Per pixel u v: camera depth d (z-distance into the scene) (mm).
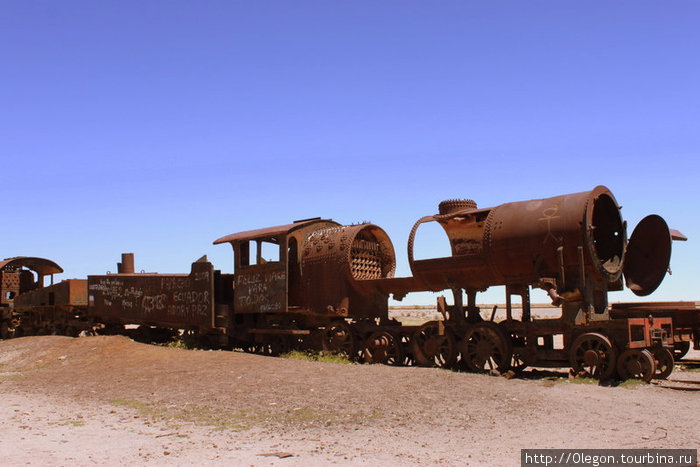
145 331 23672
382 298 17016
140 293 22281
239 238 19172
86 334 24406
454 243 16500
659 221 14562
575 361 12750
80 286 25359
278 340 18578
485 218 15266
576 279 12984
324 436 8328
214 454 7586
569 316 13000
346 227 17859
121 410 10727
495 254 13867
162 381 13094
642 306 15445
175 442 8281
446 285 15047
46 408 11289
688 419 9008
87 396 12383
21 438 8766
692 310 14445
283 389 11391
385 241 18266
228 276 21078
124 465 7207
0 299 29922
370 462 7070
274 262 17859
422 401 10133
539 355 13461
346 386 11414
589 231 12734
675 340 14203
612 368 12148
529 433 8281
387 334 15836
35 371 16547
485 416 9211
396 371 12922
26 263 29188
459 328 14758
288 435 8453
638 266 15062
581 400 10289
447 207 15922
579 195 13203
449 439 8039
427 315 41875
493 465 6918
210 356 15562
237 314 20109
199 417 9773
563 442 7816
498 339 13766
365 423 8945
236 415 9758
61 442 8469
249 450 7738
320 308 17250
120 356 16922
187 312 20203
